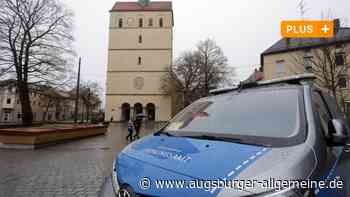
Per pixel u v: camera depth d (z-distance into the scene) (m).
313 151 1.80
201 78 44.34
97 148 11.49
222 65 45.06
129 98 49.16
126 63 49.88
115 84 49.53
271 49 32.53
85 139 16.12
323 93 3.19
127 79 49.59
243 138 2.06
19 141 10.75
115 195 1.82
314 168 1.69
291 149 1.75
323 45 14.69
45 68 24.58
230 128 2.34
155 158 1.91
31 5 24.66
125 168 1.92
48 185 5.27
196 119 2.80
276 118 2.22
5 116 62.31
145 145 2.34
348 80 14.30
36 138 10.89
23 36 24.27
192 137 2.37
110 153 9.94
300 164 1.59
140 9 50.94
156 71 49.38
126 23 50.72
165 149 2.08
